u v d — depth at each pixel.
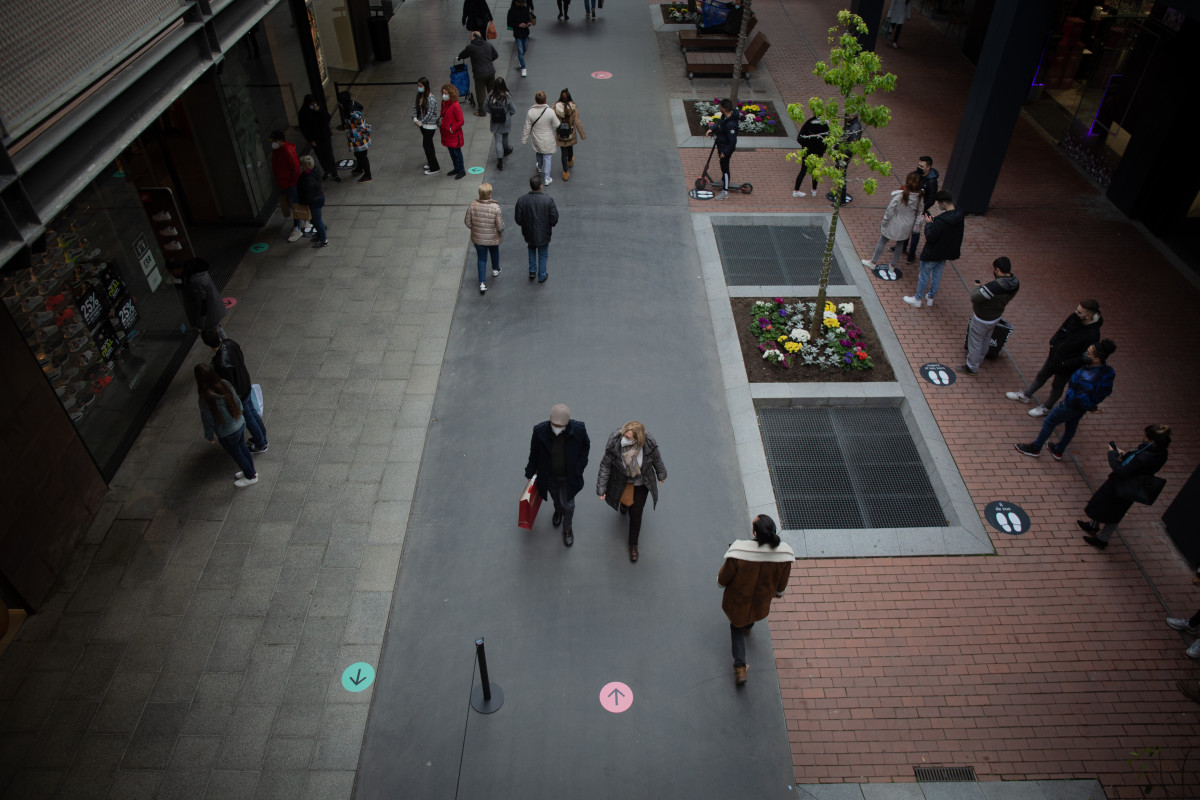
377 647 7.34
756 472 9.10
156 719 6.76
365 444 9.41
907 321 11.51
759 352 10.82
